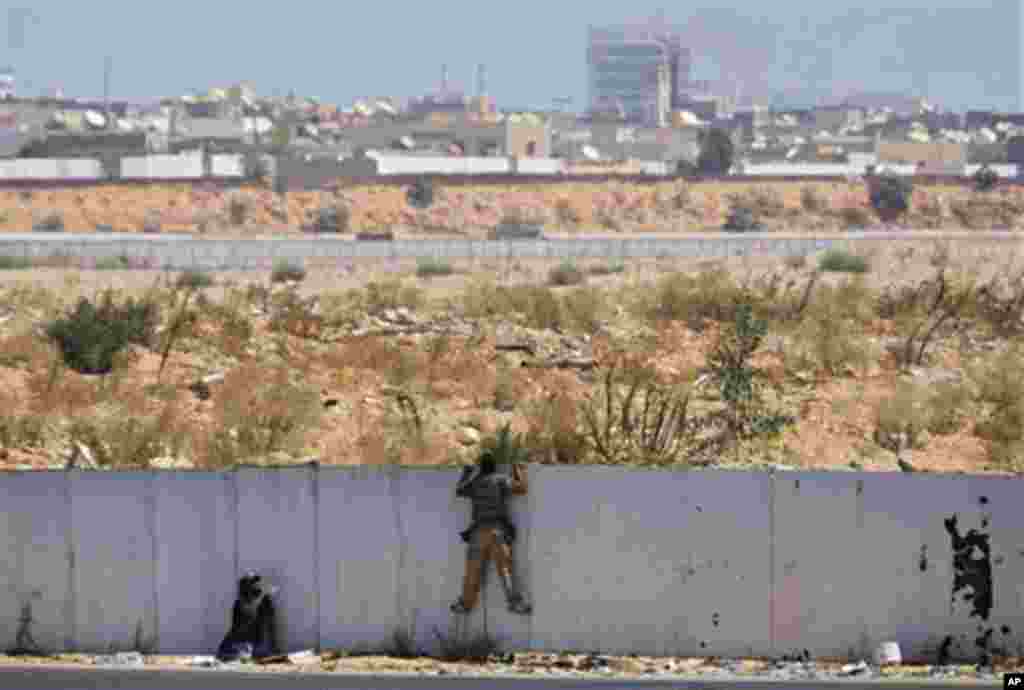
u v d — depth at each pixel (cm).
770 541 7969
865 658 7912
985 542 7881
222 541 8181
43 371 13812
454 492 8106
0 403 12250
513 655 7994
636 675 7581
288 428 11669
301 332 16888
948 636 7888
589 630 8019
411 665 7838
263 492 8162
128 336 15225
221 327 16638
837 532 7938
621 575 8012
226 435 11300
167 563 8200
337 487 8138
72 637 8219
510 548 8006
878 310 18900
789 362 14575
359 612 8125
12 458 10906
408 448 11062
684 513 8000
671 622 7994
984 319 18025
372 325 17662
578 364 14825
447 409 12681
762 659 7950
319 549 8138
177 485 8200
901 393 12781
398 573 8112
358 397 13062
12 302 19588
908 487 7906
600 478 8019
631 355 15162
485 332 16900
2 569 8256
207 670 7700
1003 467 11238
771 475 7962
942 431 12181
